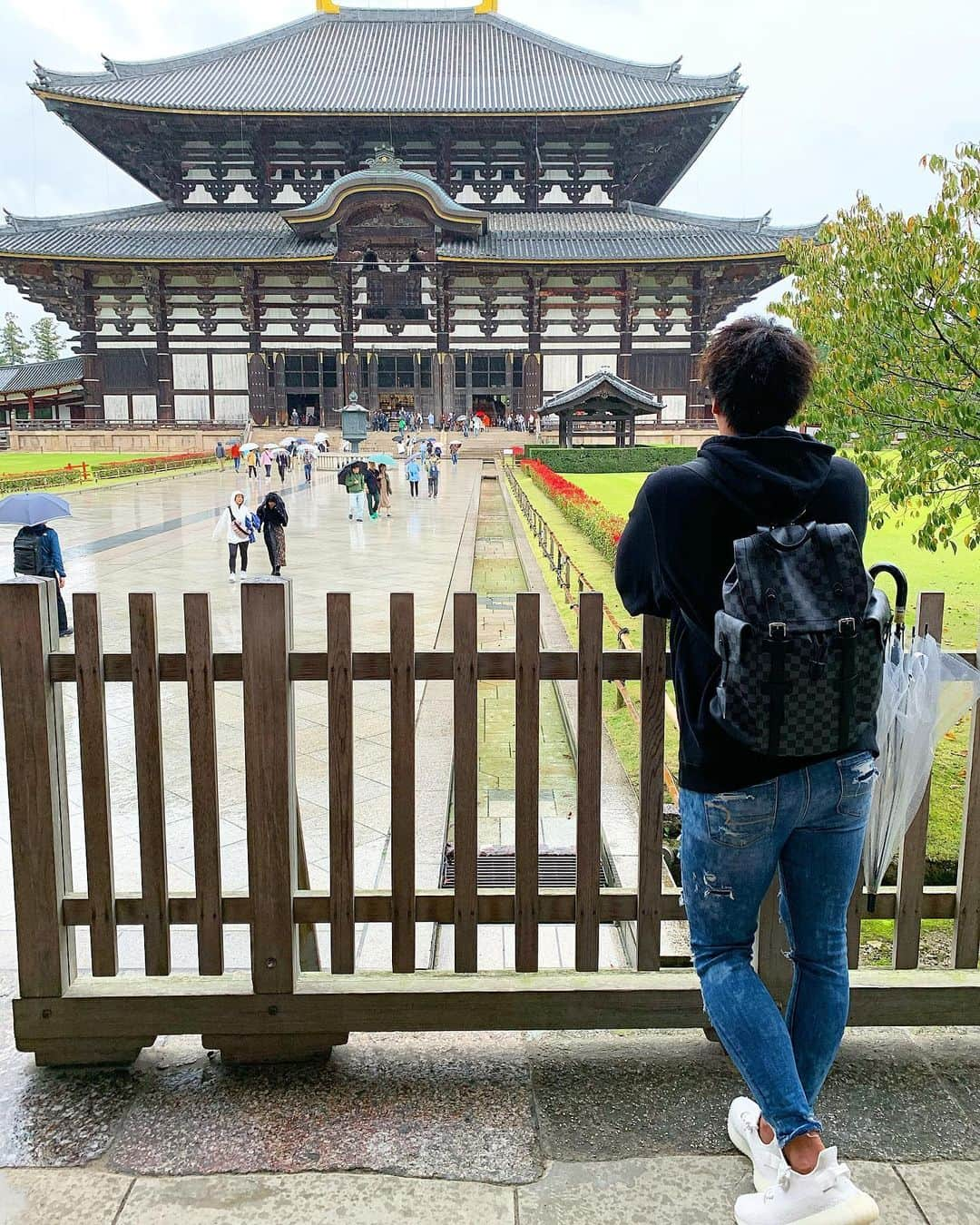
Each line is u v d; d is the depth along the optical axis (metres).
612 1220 2.22
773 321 2.22
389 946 3.97
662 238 58.38
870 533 18.33
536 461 41.88
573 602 11.30
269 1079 2.75
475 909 2.87
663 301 58.06
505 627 10.78
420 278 58.09
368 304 58.34
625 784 5.88
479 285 58.25
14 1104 2.64
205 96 63.62
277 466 46.09
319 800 5.73
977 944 2.88
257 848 2.71
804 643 1.88
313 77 68.81
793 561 1.94
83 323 59.12
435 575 15.13
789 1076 2.06
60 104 59.16
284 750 2.68
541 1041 2.93
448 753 6.55
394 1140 2.48
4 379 71.25
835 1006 2.22
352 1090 2.69
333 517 25.78
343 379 58.88
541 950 4.34
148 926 2.83
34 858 2.72
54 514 9.53
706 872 2.14
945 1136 2.49
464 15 76.38
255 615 2.63
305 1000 2.76
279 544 14.91
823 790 2.04
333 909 2.82
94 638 2.67
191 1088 2.71
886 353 6.22
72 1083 2.74
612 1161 2.41
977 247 5.79
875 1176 2.35
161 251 56.84
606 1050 2.88
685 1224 2.21
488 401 62.31
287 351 59.22
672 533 2.06
